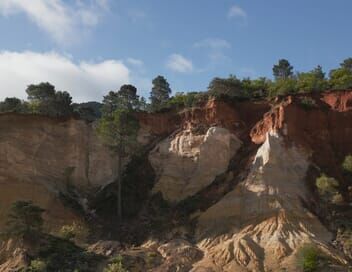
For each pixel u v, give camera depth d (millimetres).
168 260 59344
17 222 62188
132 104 88250
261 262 57062
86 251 61438
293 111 71625
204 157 72750
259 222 62250
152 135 80062
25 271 56906
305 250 56156
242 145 73938
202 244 62188
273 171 66375
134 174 75312
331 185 64875
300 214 62469
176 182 72312
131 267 57594
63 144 77062
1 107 83438
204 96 81688
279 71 105812
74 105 88250
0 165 72250
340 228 61344
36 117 76875
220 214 64938
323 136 71688
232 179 69375
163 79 94875
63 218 69438
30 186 71500
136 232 66500
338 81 80375
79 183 75688
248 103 78000
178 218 66938
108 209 71375
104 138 73250
